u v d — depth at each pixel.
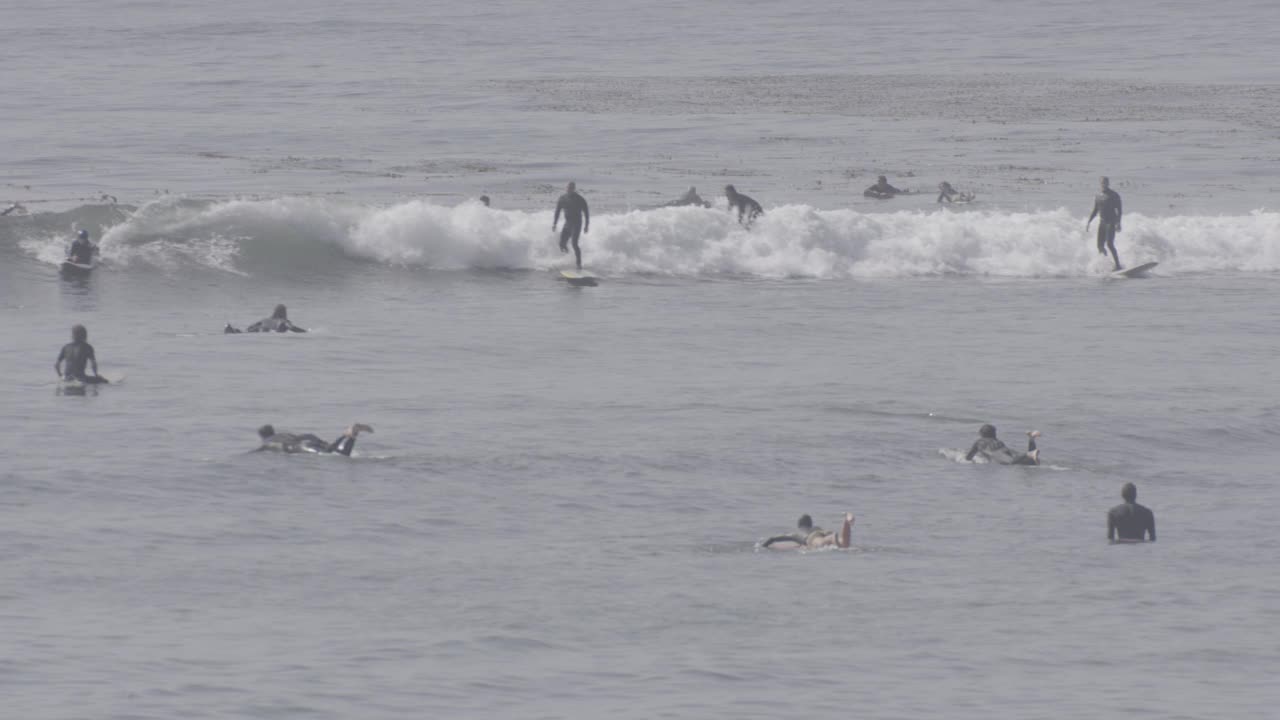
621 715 67.12
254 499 99.81
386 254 185.75
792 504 102.81
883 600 84.75
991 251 198.12
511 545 93.06
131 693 67.88
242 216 184.62
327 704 67.44
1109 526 97.06
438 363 140.50
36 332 148.88
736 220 195.50
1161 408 129.12
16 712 65.25
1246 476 112.88
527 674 72.19
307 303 167.75
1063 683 72.69
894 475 109.69
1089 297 180.50
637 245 191.38
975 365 143.62
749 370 140.25
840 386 134.25
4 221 179.75
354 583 85.50
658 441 115.56
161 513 96.44
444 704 67.88
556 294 176.00
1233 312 172.25
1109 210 194.88
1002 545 95.56
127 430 114.12
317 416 120.00
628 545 93.75
